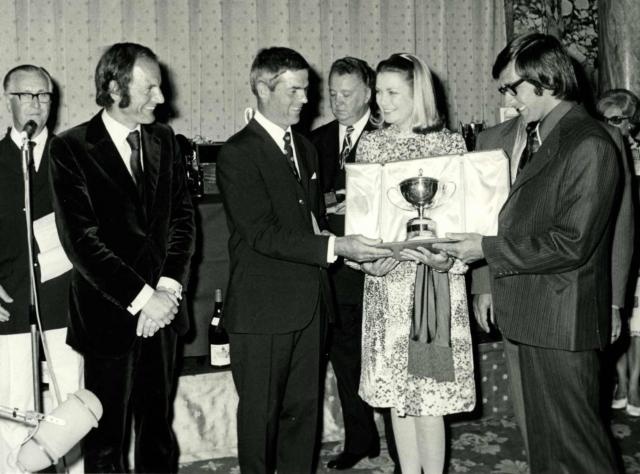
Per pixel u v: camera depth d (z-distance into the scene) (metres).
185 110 4.73
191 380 3.46
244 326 2.65
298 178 2.74
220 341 3.55
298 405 2.78
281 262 2.66
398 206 2.63
